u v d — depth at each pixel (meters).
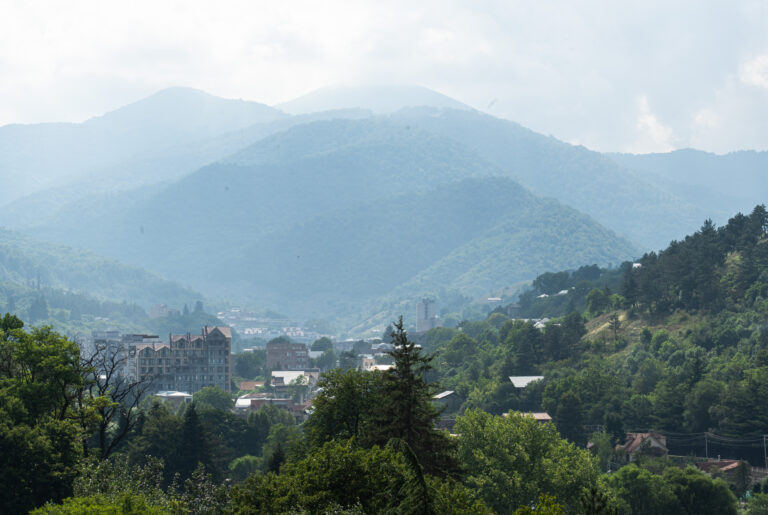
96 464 93.31
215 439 183.25
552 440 138.88
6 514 83.19
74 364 104.50
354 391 101.00
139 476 91.31
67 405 103.31
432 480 74.50
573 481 126.50
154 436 164.75
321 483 66.44
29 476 85.25
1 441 85.06
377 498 64.44
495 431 131.75
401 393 87.62
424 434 88.19
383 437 87.81
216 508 87.12
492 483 122.31
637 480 167.50
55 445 90.25
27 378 101.62
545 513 55.75
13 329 105.31
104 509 69.19
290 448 105.62
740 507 185.50
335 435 100.81
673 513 166.12
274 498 67.81
